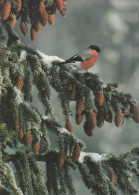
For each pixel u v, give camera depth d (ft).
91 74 28.43
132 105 28.30
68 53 137.80
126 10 138.82
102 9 140.05
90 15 139.54
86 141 102.89
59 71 28.53
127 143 107.55
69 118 28.35
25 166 26.76
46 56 29.01
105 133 106.32
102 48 134.31
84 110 28.37
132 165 27.84
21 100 26.32
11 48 28.45
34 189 27.02
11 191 24.11
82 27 139.85
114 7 138.92
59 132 27.40
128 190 27.61
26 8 29.76
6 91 26.32
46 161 27.94
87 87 28.25
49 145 27.94
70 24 139.95
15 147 28.25
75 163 27.89
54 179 27.73
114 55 131.23
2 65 26.94
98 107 28.66
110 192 27.32
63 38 139.23
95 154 28.40
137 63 131.85
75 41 139.13
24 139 25.93
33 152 28.04
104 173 27.76
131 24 137.28
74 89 28.14
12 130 26.63
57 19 140.05
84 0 141.18
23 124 25.89
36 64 28.32
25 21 30.32
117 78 128.16
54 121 27.84
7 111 26.40
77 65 37.47
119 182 27.73
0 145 26.78
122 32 135.95
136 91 123.54
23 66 27.50
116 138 107.14
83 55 37.99
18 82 27.22
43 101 28.58
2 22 29.94
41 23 28.78
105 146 104.42
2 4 27.30
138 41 135.33
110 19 137.49
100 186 27.30
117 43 134.31
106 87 28.37
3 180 24.38
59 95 28.45
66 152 27.02
